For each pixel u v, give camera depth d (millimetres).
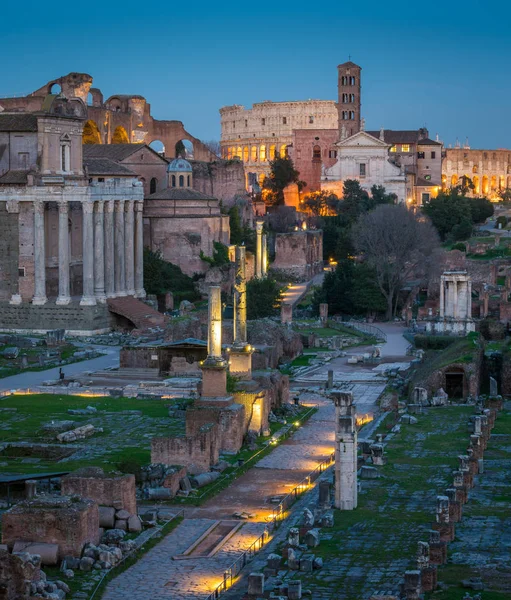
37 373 157500
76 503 76625
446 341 176625
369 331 197250
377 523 81688
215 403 111750
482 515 83188
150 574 74062
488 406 131875
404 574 66312
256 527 84875
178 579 73125
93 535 76938
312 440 116750
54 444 109938
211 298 115375
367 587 67938
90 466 90875
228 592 69562
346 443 85625
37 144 198625
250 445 111438
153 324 193625
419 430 117250
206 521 86438
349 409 85688
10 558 65688
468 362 141750
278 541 79625
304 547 76125
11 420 123125
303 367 165250
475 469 97188
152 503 91312
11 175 197000
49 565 73812
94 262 195000
